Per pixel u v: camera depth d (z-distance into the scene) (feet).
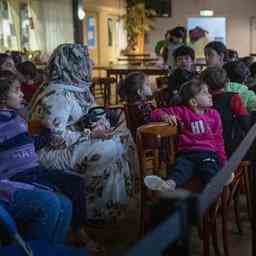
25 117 11.28
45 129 10.93
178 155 10.44
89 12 41.98
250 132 7.48
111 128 11.96
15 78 10.74
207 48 15.10
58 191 9.27
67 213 8.79
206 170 10.07
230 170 5.47
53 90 11.10
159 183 9.18
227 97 11.41
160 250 3.45
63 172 9.94
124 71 31.83
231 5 48.39
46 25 37.01
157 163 10.34
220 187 4.96
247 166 10.84
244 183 11.67
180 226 3.56
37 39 36.17
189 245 3.63
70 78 11.39
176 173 10.00
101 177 11.07
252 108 12.89
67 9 39.45
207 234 9.46
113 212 11.27
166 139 10.68
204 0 48.52
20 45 34.30
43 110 10.93
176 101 11.43
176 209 3.57
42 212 8.28
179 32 23.03
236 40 48.85
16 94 9.77
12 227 7.36
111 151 11.02
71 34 39.99
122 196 11.27
